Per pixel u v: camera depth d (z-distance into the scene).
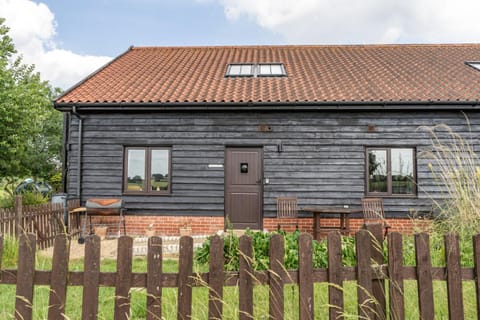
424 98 7.74
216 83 9.03
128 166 8.44
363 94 8.05
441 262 3.44
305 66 10.33
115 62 10.73
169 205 8.27
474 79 8.79
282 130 8.30
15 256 4.65
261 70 10.04
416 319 2.54
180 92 8.39
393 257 2.07
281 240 2.06
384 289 2.10
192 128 8.36
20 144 10.23
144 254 5.88
